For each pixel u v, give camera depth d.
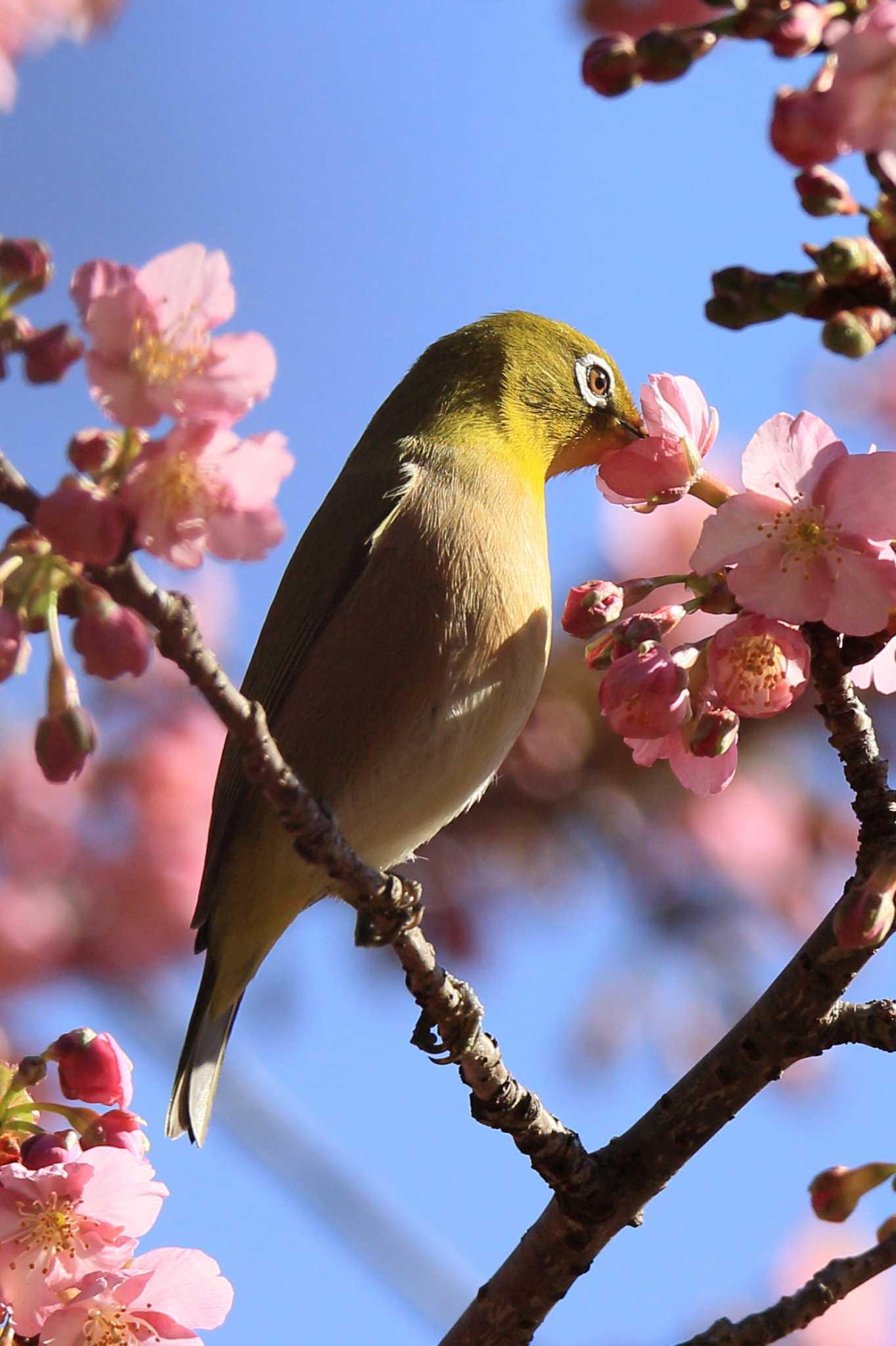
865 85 5.02
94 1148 5.95
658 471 6.77
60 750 5.27
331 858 6.53
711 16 11.25
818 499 6.08
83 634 5.15
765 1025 6.71
